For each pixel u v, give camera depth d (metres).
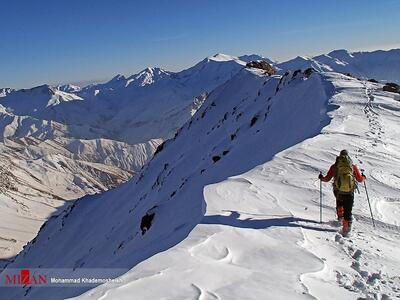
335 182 10.69
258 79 79.25
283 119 37.75
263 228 9.74
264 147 32.22
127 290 6.36
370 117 27.08
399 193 13.67
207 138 69.44
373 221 11.02
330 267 8.04
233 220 10.19
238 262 7.77
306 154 16.95
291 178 14.19
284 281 7.07
